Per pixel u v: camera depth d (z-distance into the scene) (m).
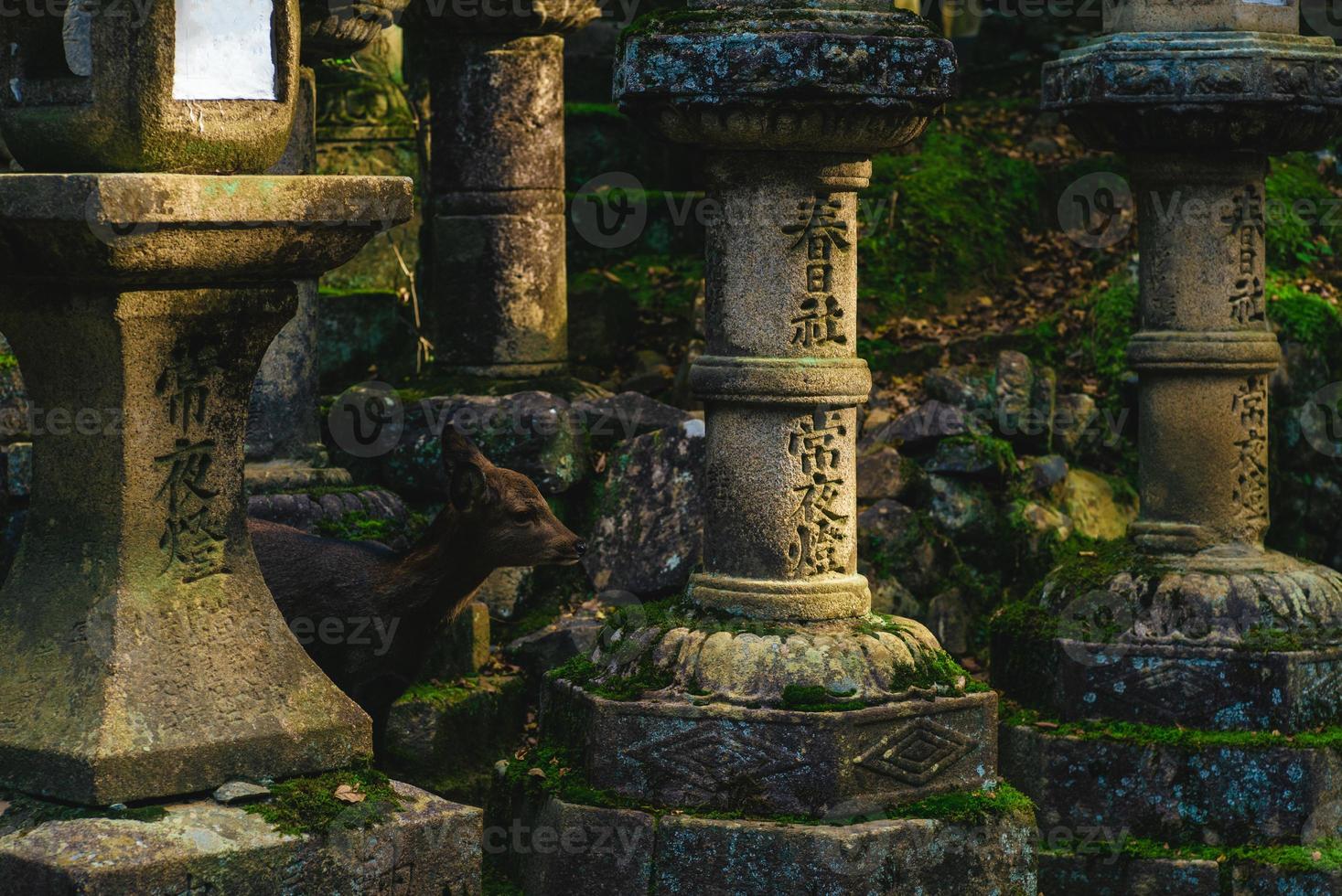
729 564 4.97
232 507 3.97
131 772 3.67
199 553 3.91
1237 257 5.84
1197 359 5.82
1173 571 5.80
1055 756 5.66
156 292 3.74
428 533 5.23
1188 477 5.90
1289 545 7.81
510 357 6.93
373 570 5.17
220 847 3.62
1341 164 9.30
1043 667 5.89
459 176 6.90
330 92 7.76
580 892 4.73
